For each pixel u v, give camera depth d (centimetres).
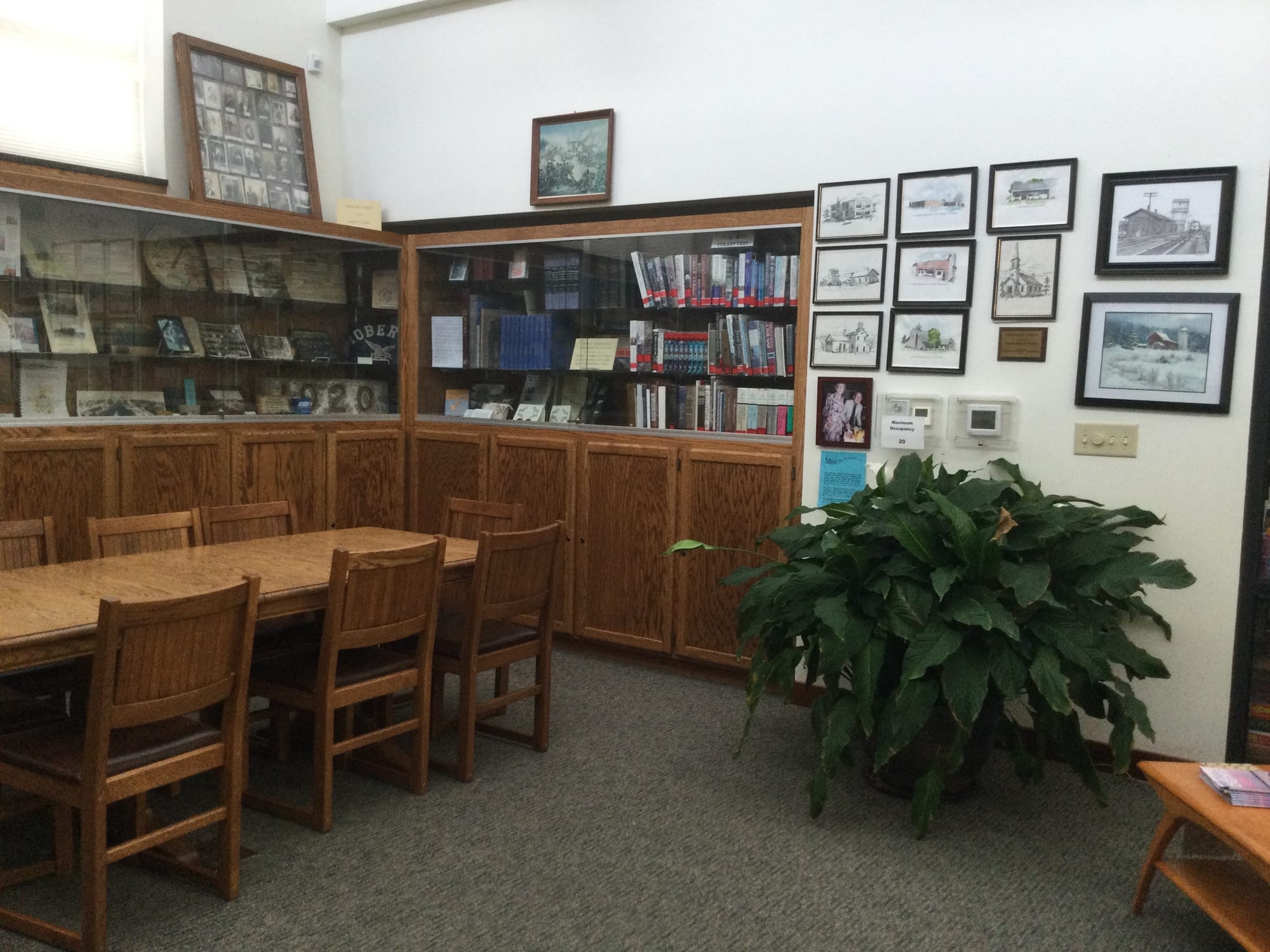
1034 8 358
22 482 382
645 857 276
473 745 325
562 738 366
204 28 484
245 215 453
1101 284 349
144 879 255
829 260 403
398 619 292
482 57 504
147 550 337
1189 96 332
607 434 461
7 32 425
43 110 439
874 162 395
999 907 256
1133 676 305
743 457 423
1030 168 359
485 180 509
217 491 445
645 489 448
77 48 448
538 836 286
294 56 529
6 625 222
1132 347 343
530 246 489
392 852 273
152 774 224
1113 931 247
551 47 482
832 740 290
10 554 306
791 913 249
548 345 488
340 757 331
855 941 238
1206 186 329
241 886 252
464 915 242
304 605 276
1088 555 300
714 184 437
